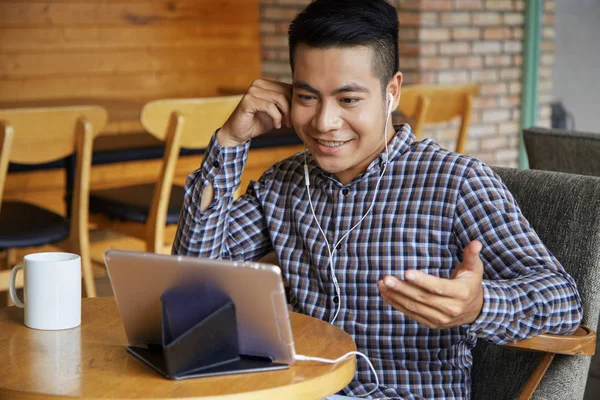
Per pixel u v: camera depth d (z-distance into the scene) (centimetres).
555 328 171
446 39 558
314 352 152
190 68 628
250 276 139
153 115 340
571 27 557
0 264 418
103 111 338
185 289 144
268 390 134
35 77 568
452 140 575
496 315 160
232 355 147
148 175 557
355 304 186
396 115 557
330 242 189
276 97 191
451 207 180
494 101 584
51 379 139
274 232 199
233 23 641
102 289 459
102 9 587
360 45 172
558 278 171
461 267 149
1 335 164
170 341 142
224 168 195
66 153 336
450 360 183
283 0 632
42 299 167
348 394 184
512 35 582
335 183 190
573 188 202
